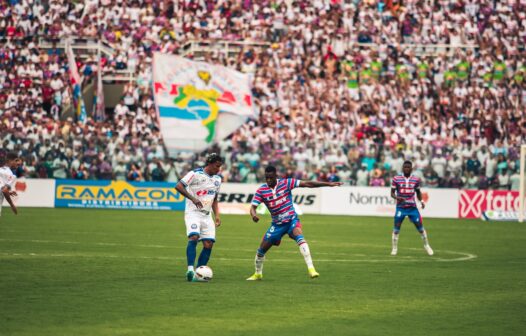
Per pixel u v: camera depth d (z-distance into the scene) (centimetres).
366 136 7006
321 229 4762
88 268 2595
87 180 6375
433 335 1605
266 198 2380
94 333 1560
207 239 2364
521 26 8431
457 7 8462
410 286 2308
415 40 8250
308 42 7944
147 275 2455
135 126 6950
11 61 7494
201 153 6419
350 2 8381
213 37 7950
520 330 1661
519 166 6322
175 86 6394
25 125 6844
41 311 1780
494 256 3331
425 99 7562
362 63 7850
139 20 7975
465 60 7938
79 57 7625
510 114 7500
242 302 1961
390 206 6300
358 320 1752
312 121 7125
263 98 7338
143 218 5297
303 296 2081
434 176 6328
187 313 1794
